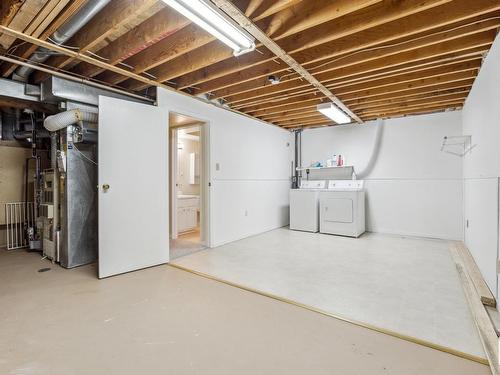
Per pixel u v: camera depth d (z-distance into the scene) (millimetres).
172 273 3184
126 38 2586
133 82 3623
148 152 3391
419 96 4090
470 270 3047
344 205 5211
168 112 3623
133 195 3254
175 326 2029
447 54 2740
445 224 4910
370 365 1600
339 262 3572
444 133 4887
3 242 4383
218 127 4473
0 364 1602
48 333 1929
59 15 2051
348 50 2604
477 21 2248
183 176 7141
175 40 2648
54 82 3010
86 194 3561
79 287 2756
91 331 1958
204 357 1677
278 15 2322
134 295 2570
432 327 2006
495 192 2309
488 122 2598
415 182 5176
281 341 1845
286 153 6430
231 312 2246
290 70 3258
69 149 3395
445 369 1559
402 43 2578
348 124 5855
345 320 2111
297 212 5797
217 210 4469
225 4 1900
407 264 3471
